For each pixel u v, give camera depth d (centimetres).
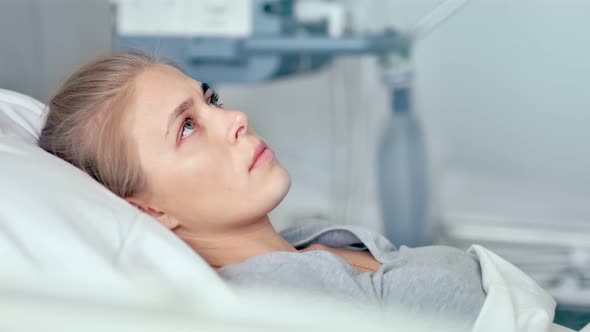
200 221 97
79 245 73
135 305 58
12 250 70
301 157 265
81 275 71
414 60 254
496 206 236
